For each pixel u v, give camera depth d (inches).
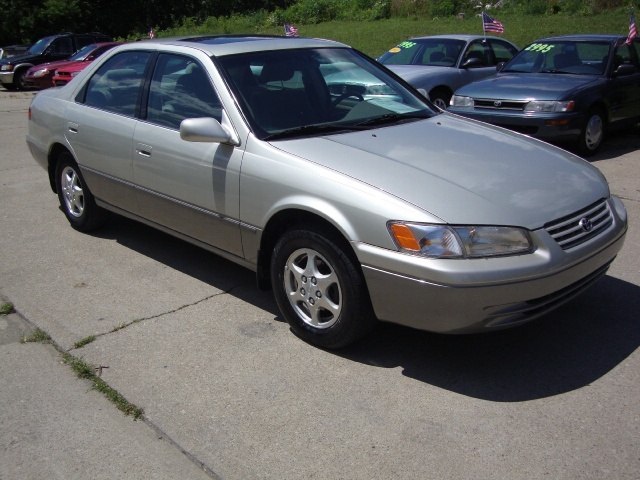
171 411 129.7
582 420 122.6
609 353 145.9
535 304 131.9
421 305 129.3
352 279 138.1
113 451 119.1
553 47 373.4
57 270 201.0
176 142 174.9
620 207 160.4
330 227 141.3
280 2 1678.2
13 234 234.4
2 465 116.2
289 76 177.0
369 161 145.4
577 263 135.7
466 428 121.6
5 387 139.6
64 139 220.5
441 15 1112.8
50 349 154.8
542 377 137.6
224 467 113.9
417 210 129.5
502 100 329.7
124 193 199.9
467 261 125.5
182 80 179.5
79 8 1358.3
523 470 110.1
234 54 176.4
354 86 186.2
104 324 165.9
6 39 1278.3
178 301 178.1
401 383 136.8
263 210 153.2
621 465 110.3
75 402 133.9
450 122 181.5
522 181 143.4
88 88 215.9
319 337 148.8
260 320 166.2
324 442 119.1
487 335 155.3
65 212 236.7
